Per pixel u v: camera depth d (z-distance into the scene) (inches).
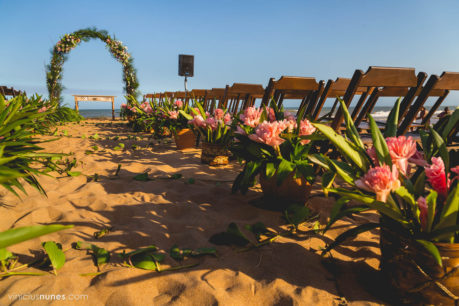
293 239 54.6
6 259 40.0
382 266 40.2
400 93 100.7
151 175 94.2
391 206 35.3
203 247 49.7
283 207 65.6
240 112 108.3
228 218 62.5
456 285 33.5
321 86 98.4
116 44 367.6
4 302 32.9
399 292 36.8
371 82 70.2
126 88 386.0
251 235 55.0
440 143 38.7
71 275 38.9
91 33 361.7
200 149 151.5
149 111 201.8
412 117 76.0
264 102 100.0
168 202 69.7
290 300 37.5
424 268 34.2
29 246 46.3
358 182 31.8
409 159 38.0
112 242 49.4
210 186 84.7
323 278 43.0
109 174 94.4
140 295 37.1
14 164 51.0
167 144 167.8
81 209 62.2
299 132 64.7
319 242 53.7
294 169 62.0
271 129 58.5
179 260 45.5
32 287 36.1
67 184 80.3
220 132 110.0
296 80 96.0
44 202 64.1
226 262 45.6
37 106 163.2
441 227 32.7
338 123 75.3
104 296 36.3
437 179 34.6
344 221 62.5
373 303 37.6
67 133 204.4
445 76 70.9
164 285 39.4
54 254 40.6
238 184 70.2
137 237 51.3
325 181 45.8
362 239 55.2
